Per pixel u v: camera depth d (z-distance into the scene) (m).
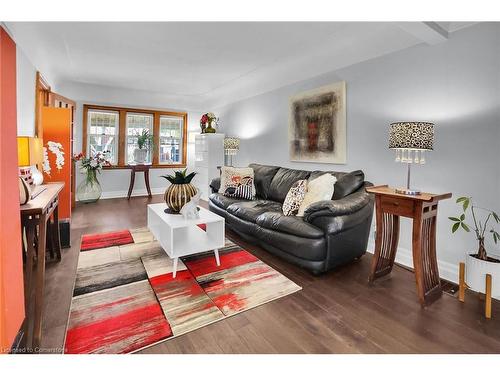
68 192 3.13
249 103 5.17
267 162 4.75
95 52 3.54
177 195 2.76
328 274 2.46
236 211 3.29
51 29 2.86
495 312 1.88
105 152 5.99
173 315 1.79
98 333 1.61
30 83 3.09
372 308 1.92
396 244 2.48
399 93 2.74
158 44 3.24
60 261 2.62
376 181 3.00
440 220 2.45
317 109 3.65
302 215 2.78
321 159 3.63
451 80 2.33
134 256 2.77
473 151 2.21
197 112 6.95
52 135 3.09
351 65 3.22
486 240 2.17
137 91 5.94
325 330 1.67
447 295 2.12
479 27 2.15
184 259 2.71
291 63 3.81
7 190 1.25
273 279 2.33
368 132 3.06
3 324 1.19
